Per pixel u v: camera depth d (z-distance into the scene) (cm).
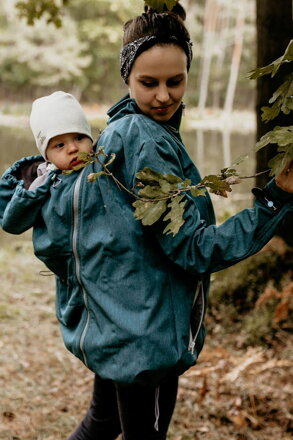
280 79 326
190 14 3791
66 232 151
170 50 144
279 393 282
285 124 321
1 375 312
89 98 3506
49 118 152
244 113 3544
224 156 1368
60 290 167
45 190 153
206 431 259
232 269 379
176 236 139
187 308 150
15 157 1262
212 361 305
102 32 3200
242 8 3447
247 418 266
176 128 160
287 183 131
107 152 146
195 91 3831
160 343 144
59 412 279
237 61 3422
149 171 130
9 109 2895
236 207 667
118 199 145
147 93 148
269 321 340
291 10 326
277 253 370
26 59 3192
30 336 368
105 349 148
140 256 144
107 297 147
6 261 529
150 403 159
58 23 434
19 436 255
